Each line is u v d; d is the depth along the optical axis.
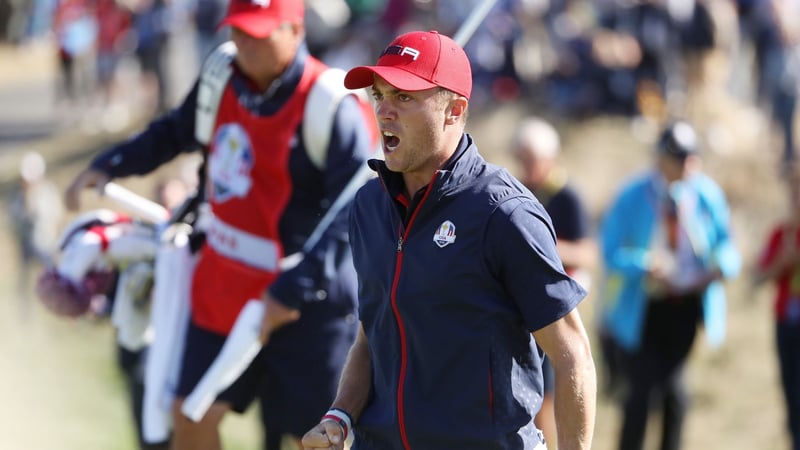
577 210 23.19
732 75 52.12
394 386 11.27
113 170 17.31
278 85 15.84
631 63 50.72
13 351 40.69
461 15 52.56
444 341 10.87
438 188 10.78
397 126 10.84
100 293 17.84
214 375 15.84
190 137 17.45
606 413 33.53
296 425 16.55
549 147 23.12
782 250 24.97
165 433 17.03
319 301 16.06
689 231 24.06
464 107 11.02
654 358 24.20
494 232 10.60
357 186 15.75
